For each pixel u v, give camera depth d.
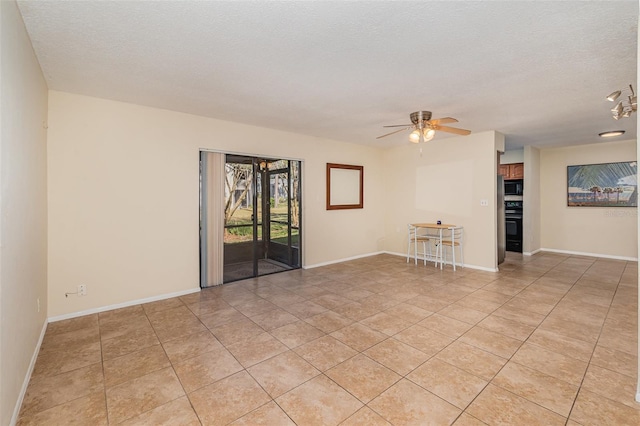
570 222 6.48
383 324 2.96
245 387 2.00
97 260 3.29
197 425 1.66
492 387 1.97
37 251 2.47
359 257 6.20
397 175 6.43
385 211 6.70
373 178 6.48
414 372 2.15
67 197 3.10
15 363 1.77
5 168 1.58
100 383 2.04
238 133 4.37
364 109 3.72
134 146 3.50
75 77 2.75
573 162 6.41
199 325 2.96
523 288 4.09
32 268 2.27
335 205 5.74
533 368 2.18
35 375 2.13
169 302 3.61
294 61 2.46
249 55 2.36
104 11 1.80
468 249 5.32
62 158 3.07
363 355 2.38
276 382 2.05
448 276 4.73
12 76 1.71
